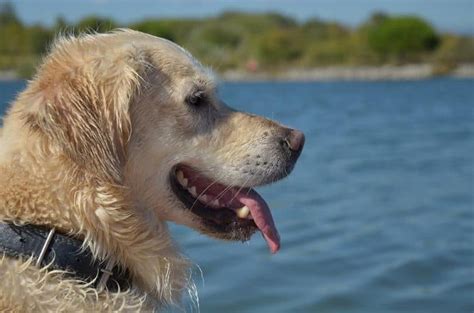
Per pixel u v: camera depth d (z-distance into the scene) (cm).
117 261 100
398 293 162
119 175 100
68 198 97
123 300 98
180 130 107
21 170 97
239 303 157
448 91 1155
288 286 165
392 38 2217
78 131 98
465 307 156
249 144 109
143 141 105
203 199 109
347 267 175
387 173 304
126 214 100
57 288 95
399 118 600
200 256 181
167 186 106
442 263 177
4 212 95
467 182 280
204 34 2162
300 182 283
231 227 109
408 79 1950
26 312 93
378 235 200
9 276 93
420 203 241
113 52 103
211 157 108
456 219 218
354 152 378
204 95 109
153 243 103
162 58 107
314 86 1446
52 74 100
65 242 96
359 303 158
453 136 459
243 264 176
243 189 110
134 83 102
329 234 202
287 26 2612
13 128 99
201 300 158
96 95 100
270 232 108
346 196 254
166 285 104
